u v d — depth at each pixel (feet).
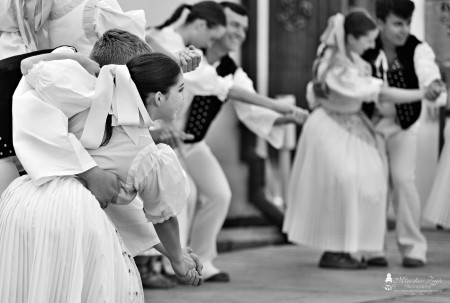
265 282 25.96
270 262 30.53
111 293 13.43
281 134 26.96
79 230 13.24
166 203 13.98
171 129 22.76
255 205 35.60
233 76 26.91
